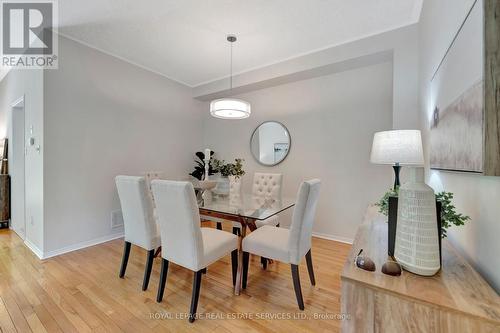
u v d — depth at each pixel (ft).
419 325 2.62
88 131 9.74
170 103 13.48
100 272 7.44
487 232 3.04
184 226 5.39
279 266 8.04
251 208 7.47
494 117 2.59
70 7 7.35
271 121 12.88
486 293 2.68
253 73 12.17
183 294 6.31
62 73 8.91
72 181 9.24
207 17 7.87
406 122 8.05
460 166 3.54
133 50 10.23
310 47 9.88
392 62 9.54
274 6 7.29
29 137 9.50
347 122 10.59
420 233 3.07
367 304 2.90
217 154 15.28
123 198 6.84
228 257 8.78
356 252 3.80
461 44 3.56
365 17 7.82
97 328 5.02
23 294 6.20
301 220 5.65
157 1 7.11
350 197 10.53
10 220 12.14
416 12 7.54
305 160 11.76
